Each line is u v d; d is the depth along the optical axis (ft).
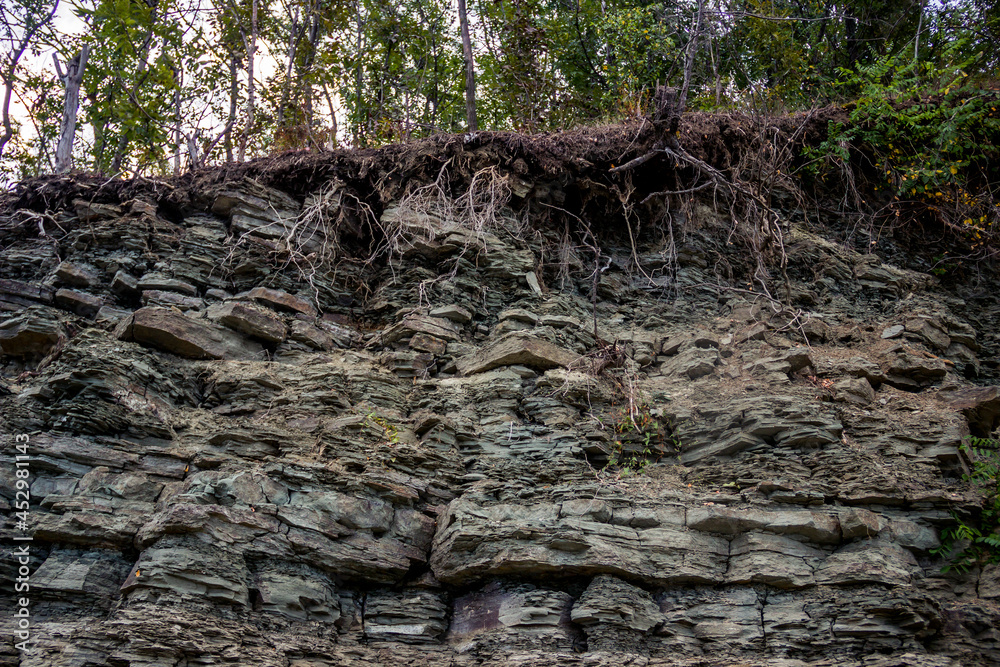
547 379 24.13
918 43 39.14
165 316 23.58
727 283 29.25
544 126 39.19
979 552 20.56
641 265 29.45
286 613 18.47
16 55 33.35
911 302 29.07
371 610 19.66
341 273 27.86
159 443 21.15
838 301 29.12
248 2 40.16
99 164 37.58
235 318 24.38
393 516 20.79
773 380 24.47
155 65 34.58
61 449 19.77
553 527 19.83
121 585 18.16
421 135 42.63
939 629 19.01
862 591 19.04
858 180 32.63
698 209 30.48
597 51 42.88
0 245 26.68
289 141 36.04
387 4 45.21
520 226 28.73
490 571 19.60
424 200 28.22
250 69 36.68
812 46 39.91
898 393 25.13
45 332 22.86
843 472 21.61
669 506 20.75
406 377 24.76
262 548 18.92
